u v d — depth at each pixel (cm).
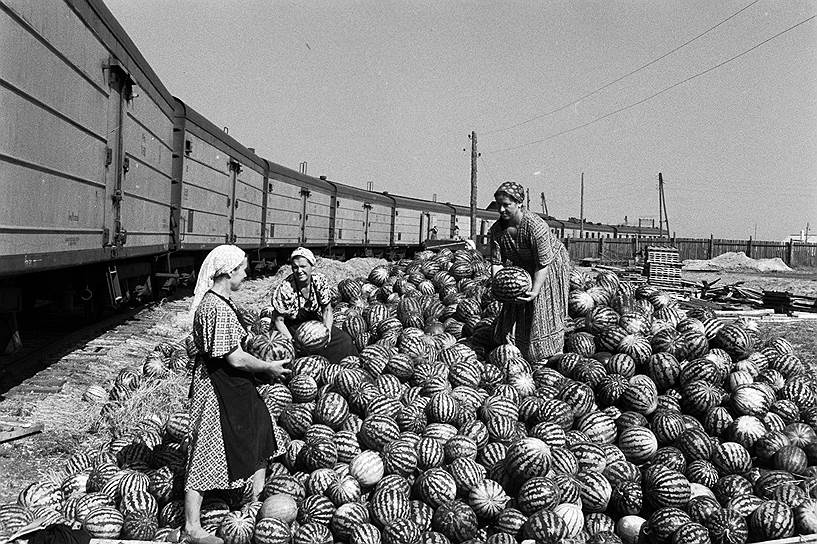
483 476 620
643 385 753
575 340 880
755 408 739
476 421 695
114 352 1200
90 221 1085
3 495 657
